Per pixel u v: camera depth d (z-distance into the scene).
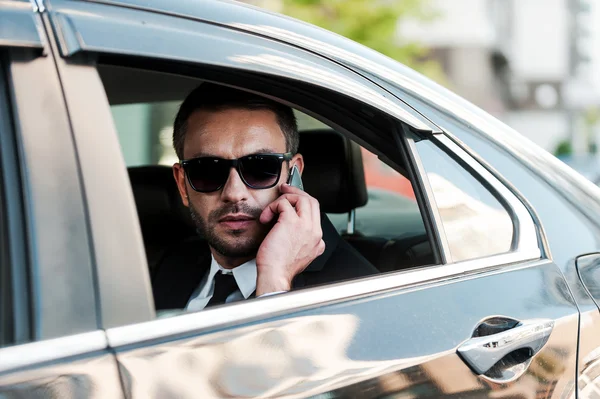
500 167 1.68
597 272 1.68
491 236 1.59
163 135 2.73
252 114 1.70
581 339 1.58
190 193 1.74
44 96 1.11
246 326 1.20
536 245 1.64
